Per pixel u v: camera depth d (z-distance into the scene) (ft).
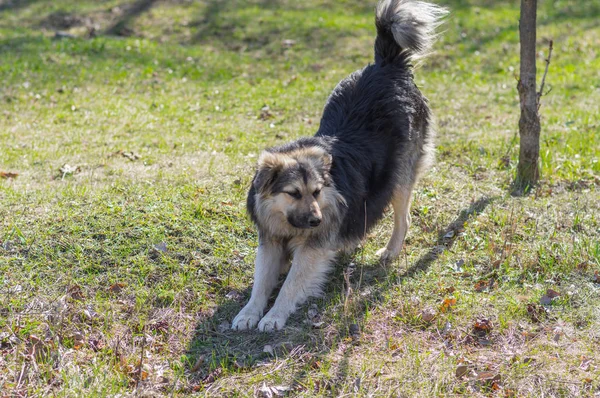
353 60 58.80
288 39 64.23
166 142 37.58
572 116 42.19
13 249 23.41
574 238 24.43
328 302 22.25
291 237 22.03
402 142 24.80
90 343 19.85
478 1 77.05
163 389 18.26
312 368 18.97
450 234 26.37
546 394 17.53
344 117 24.43
